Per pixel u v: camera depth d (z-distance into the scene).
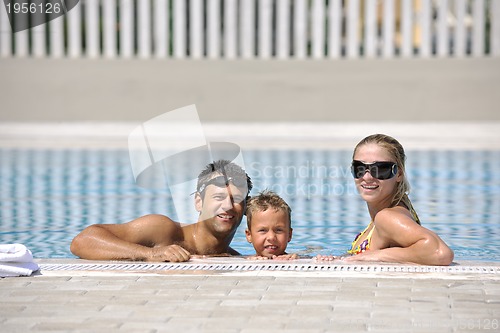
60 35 66.44
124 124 62.47
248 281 16.03
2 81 64.81
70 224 28.66
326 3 76.19
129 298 14.76
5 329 12.88
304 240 25.58
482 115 63.38
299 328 12.80
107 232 19.66
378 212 19.48
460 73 64.19
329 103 63.97
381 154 19.80
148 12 66.69
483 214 30.34
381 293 14.98
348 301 14.42
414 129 58.09
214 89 64.75
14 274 16.61
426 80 64.00
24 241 25.69
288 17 66.50
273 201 20.03
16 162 44.25
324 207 32.56
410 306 14.05
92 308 14.09
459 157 45.47
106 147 50.38
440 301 14.38
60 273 16.89
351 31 66.81
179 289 15.40
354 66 65.50
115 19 66.62
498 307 13.98
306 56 66.81
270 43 66.69
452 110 63.50
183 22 66.69
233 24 66.56
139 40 66.88
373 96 63.84
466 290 15.19
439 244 17.95
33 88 64.88
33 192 35.50
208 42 66.69
